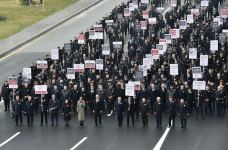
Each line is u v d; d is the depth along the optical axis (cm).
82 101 7069
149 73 8138
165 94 7406
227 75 7781
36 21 13438
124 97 7500
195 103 7344
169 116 6912
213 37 9744
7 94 7738
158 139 6512
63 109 7081
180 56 8988
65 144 6425
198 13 11156
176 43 9431
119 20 11325
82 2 15400
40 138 6656
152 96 7431
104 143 6425
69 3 15325
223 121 7131
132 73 8075
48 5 15025
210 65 8450
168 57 8788
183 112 6862
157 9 11812
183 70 8512
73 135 6738
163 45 8944
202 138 6506
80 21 13375
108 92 7550
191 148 6188
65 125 7144
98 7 14775
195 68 7594
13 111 7262
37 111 7681
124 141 6475
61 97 7569
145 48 9275
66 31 12550
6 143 6519
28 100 7169
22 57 10681
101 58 9094
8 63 10312
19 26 13025
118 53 9262
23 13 14225
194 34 9769
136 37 9869
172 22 11125
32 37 12075
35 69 8431
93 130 6912
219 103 7288
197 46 9294
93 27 10944
